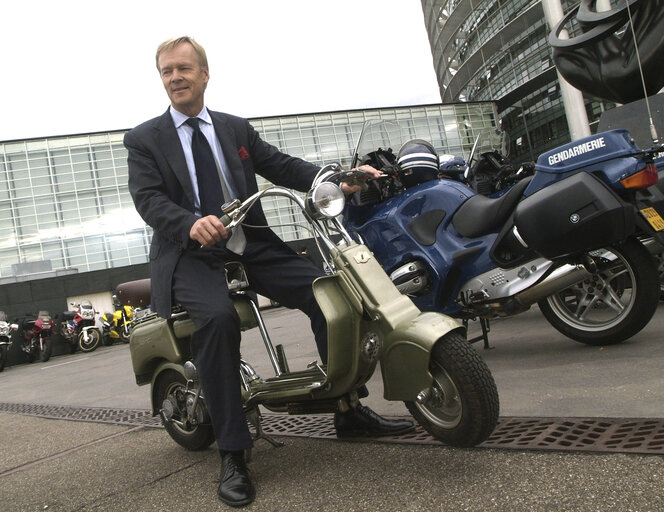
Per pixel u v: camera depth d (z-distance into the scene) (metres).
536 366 3.05
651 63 4.46
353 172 2.09
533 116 32.06
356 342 1.86
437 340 1.69
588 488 1.50
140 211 2.14
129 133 2.27
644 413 2.02
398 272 3.42
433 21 40.34
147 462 2.53
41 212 25.64
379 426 2.27
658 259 3.94
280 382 2.10
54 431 3.63
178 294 2.09
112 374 6.67
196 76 2.23
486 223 3.23
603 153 2.84
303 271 2.25
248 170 2.34
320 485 1.86
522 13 30.81
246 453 2.20
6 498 2.32
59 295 18.59
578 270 3.01
